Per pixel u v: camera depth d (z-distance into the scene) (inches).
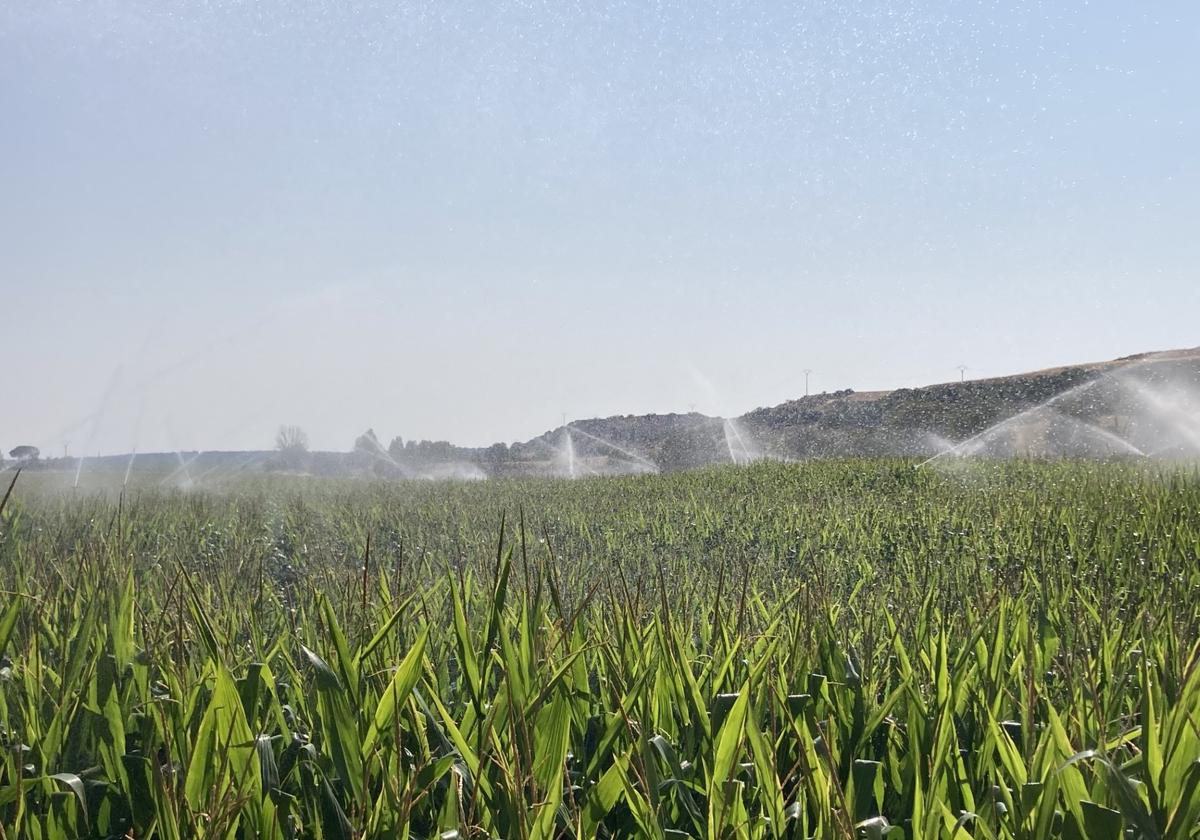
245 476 1370.6
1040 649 169.3
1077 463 870.4
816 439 2297.0
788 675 146.7
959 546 352.5
